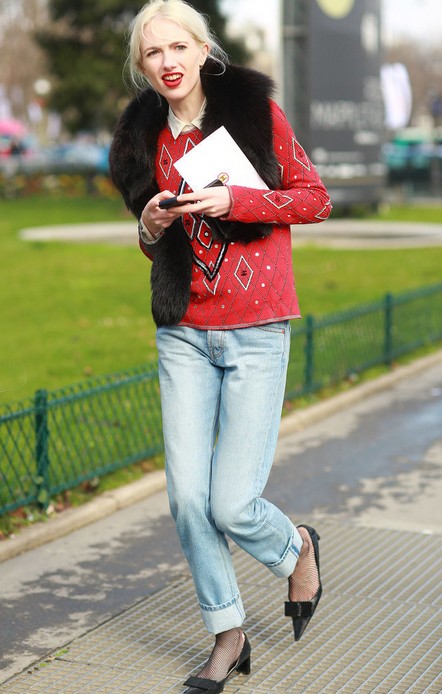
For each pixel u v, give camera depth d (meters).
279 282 7.68
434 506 12.98
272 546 7.84
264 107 7.50
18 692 8.13
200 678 7.82
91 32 84.06
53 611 9.82
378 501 13.21
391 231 47.47
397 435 16.45
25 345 22.98
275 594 10.10
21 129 102.12
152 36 7.41
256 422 7.61
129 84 8.08
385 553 11.33
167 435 7.75
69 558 11.24
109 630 9.33
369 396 19.25
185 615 9.66
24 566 11.01
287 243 7.82
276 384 7.75
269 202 7.36
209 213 7.30
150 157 7.71
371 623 9.41
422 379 20.77
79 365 20.72
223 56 7.85
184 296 7.60
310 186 7.58
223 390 7.75
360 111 57.81
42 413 12.19
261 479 7.71
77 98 84.00
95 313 27.58
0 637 9.24
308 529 8.33
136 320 26.44
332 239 46.91
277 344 7.71
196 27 7.47
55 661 8.70
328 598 10.01
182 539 7.82
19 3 128.12
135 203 7.88
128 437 14.29
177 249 7.61
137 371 16.53
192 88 7.53
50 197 82.56
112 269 36.84
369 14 56.88
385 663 8.58
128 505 13.07
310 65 53.94
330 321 19.06
